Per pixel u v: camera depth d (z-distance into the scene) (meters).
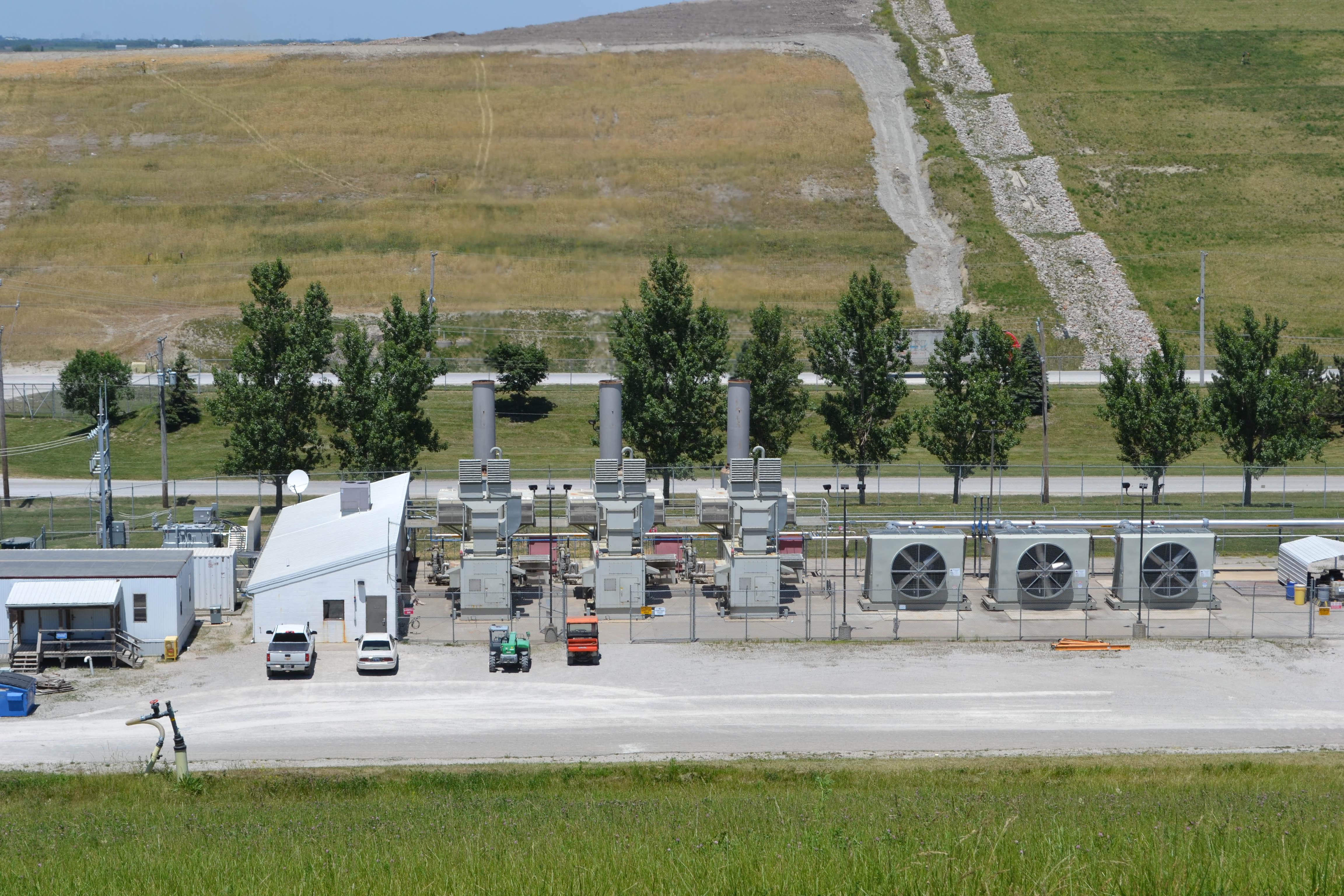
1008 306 194.25
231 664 72.12
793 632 79.19
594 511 91.38
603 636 78.25
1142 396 115.19
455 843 31.30
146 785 52.19
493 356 154.62
